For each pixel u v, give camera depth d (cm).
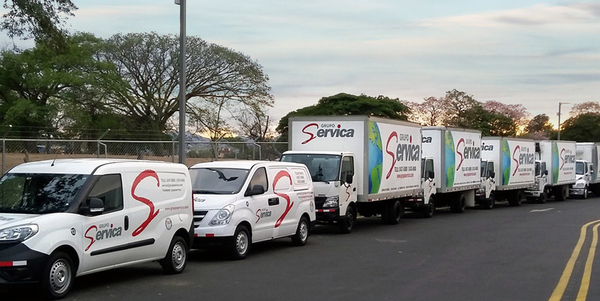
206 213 1259
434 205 2566
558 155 3809
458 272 1158
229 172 1368
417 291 970
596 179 4409
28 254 819
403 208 2320
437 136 2552
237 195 1307
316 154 1830
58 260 861
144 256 1027
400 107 5369
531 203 3688
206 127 4825
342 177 1806
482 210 3017
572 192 4175
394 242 1645
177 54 4809
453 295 941
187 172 1162
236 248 1280
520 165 3319
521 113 7181
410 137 2225
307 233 1580
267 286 1005
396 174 2102
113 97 4606
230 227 1260
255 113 4816
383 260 1310
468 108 6406
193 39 4838
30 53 4478
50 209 902
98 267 931
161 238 1066
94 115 4497
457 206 2783
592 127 8312
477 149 2889
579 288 1004
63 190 929
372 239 1717
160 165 1085
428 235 1825
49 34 1994
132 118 4744
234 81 4850
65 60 4353
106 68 4488
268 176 1423
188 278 1075
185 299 898
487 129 6312
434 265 1243
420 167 2311
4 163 1695
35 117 4053
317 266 1223
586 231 1952
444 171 2552
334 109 5222
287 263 1262
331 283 1035
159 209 1064
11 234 821
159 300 889
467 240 1697
